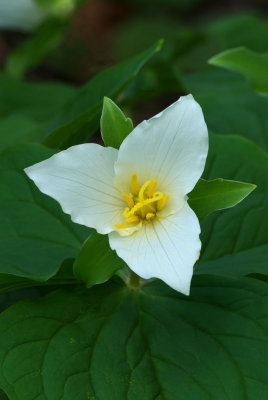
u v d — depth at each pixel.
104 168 0.46
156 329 0.47
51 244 0.51
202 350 0.47
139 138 0.45
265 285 0.48
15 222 0.52
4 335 0.47
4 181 0.53
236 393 0.45
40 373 0.46
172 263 0.44
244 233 0.52
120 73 0.56
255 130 0.63
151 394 0.45
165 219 0.46
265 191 0.53
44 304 0.48
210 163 0.54
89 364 0.46
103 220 0.46
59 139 0.56
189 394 0.45
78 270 0.46
